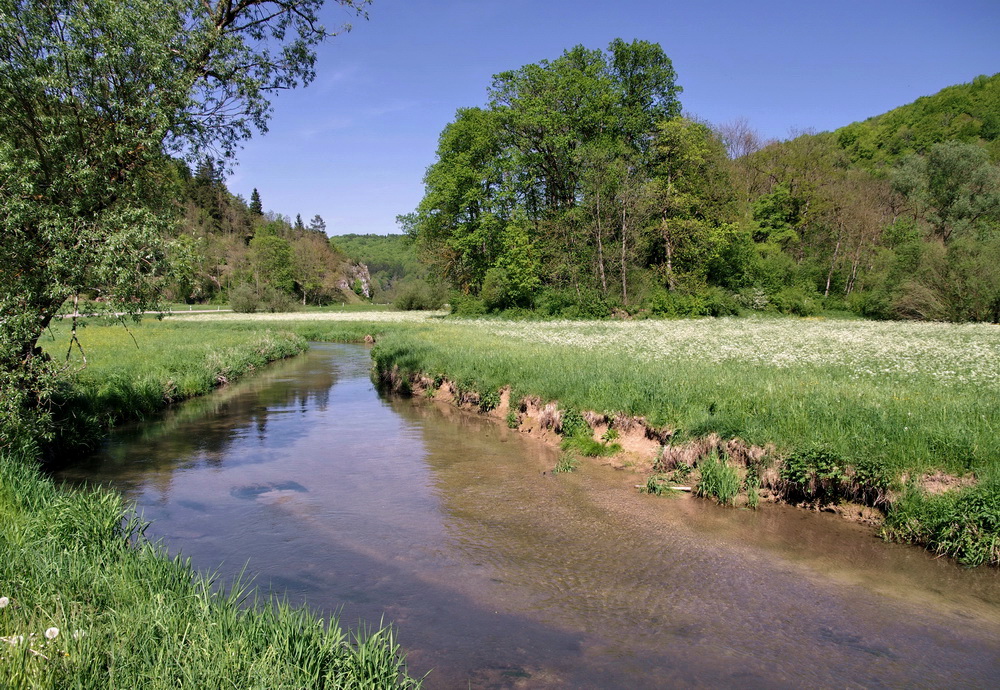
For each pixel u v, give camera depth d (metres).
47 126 9.74
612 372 13.65
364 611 5.72
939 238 58.75
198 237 11.12
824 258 59.03
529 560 6.97
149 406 16.09
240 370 24.31
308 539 7.56
